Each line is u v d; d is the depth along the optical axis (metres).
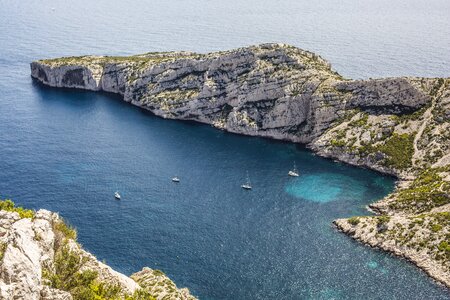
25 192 154.00
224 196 156.00
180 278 113.38
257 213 145.00
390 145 181.88
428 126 182.12
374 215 143.88
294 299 106.81
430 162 169.12
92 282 60.22
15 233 53.44
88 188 158.62
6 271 45.53
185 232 133.62
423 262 118.50
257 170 177.12
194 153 192.25
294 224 138.75
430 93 193.00
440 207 137.25
